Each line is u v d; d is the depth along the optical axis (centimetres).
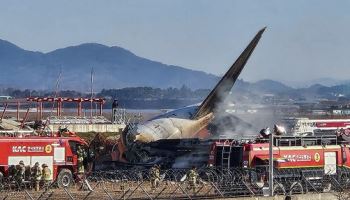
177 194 15075
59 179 16888
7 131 17400
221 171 15862
